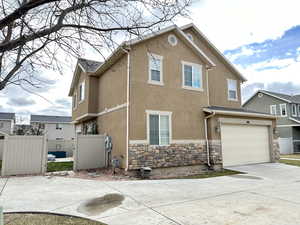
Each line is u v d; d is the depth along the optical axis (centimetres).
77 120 1655
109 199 586
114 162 1000
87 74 1408
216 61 1566
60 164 1381
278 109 2805
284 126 2720
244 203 552
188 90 1184
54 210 498
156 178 928
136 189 701
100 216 461
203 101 1230
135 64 1030
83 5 285
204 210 496
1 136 2045
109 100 1209
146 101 1034
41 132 2867
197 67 1248
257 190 698
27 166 990
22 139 997
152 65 1081
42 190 685
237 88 1636
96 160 1152
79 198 596
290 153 2552
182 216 457
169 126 1077
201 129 1186
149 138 1011
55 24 296
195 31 1535
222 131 1223
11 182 810
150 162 991
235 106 1591
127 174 938
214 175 1005
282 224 419
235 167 1217
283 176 970
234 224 418
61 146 2205
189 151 1113
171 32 1176
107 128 1210
